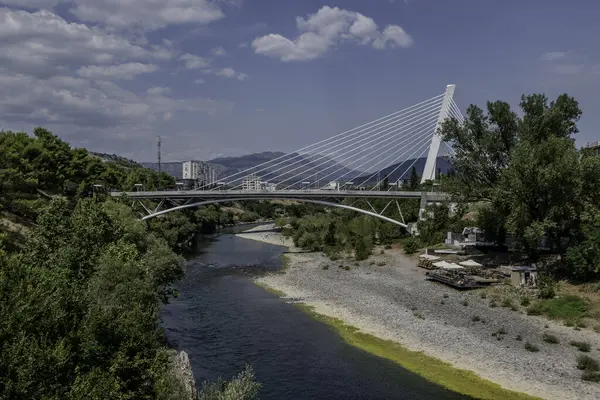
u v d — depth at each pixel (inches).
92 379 584.7
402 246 2989.7
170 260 1648.6
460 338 1294.3
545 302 1489.9
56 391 551.2
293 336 1421.0
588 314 1354.6
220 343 1376.7
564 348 1181.1
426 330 1376.7
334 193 3326.8
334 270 2450.8
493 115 2076.8
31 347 551.5
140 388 743.1
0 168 2064.5
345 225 3491.6
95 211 1334.9
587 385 988.6
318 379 1106.7
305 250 3467.0
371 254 2834.6
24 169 2229.3
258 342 1378.0
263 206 7377.0
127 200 2871.6
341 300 1803.6
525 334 1290.6
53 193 2544.3
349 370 1149.1
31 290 637.9
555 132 1971.0
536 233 1644.9
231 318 1632.6
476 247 2386.8
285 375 1136.8
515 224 1813.5
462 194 2058.3
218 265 2822.3
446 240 2748.5
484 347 1221.1
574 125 2047.2
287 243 4010.8
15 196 1921.8
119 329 743.1
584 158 1680.6
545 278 1621.6
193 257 3179.1
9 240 1576.0
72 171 2785.4
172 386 760.3
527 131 1996.8
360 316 1577.3
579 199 1702.8
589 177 1659.7
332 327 1486.2
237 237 4601.4
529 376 1045.8
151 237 1866.4
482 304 1587.1
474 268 2004.2
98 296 921.5
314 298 1876.2
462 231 2780.5
